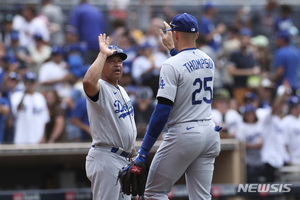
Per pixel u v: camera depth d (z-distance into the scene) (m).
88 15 40.59
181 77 15.45
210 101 16.06
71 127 30.88
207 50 40.47
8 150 26.23
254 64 40.44
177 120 15.64
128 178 15.66
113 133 16.67
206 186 16.16
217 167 28.30
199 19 45.69
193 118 15.59
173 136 15.62
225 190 25.08
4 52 38.25
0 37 41.50
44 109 31.02
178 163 15.69
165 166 15.80
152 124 15.39
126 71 32.94
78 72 35.91
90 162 16.92
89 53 40.59
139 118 30.88
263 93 38.41
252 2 52.84
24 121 30.59
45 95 31.31
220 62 42.38
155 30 42.47
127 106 17.12
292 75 41.62
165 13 46.53
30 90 30.78
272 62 47.16
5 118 30.81
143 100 31.05
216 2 51.94
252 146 32.69
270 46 47.91
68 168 31.70
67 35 39.28
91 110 16.70
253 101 35.09
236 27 43.69
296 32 51.72
